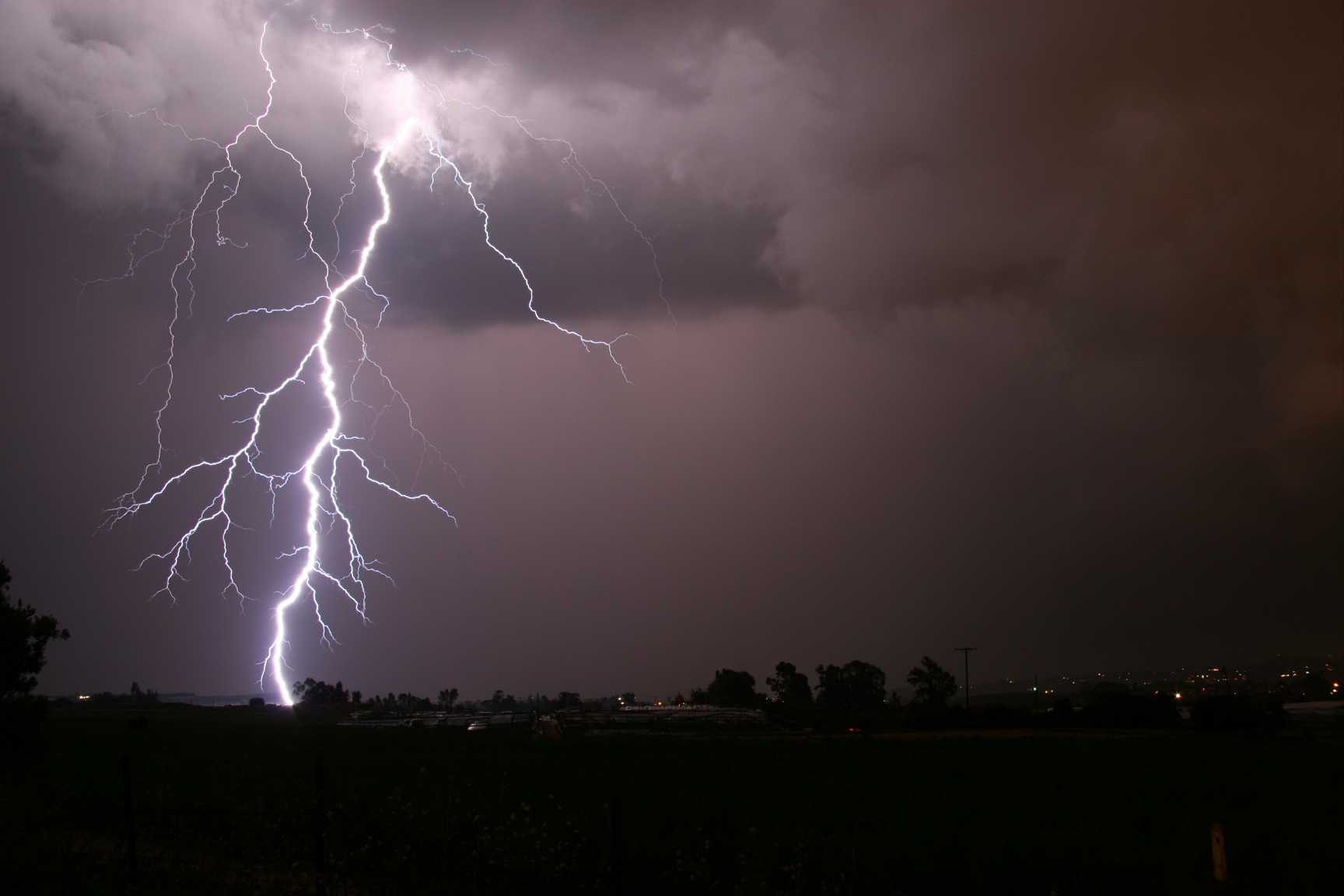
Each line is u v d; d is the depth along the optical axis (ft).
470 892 30.35
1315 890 34.99
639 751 138.00
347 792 57.67
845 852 41.24
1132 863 39.24
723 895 33.99
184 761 103.86
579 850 36.88
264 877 33.09
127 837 33.37
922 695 387.75
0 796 36.73
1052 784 78.48
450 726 278.87
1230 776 85.25
